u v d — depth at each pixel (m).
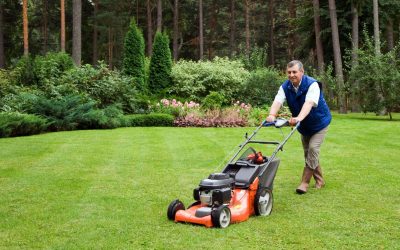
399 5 28.94
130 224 5.33
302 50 33.19
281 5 48.62
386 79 20.38
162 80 24.45
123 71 23.64
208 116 18.78
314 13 28.75
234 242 4.71
